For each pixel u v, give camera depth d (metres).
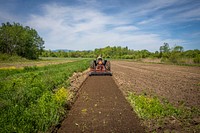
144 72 22.78
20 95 7.75
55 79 12.61
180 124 6.08
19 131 5.06
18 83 10.20
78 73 21.52
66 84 12.52
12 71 19.98
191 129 5.72
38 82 10.45
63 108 7.37
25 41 65.81
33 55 70.81
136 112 7.17
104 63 19.94
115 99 9.18
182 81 15.00
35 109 6.61
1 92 8.39
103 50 117.94
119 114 7.07
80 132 5.63
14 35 63.62
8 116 5.81
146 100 8.20
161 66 34.38
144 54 78.44
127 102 8.62
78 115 7.02
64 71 18.69
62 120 6.54
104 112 7.30
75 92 10.68
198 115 6.81
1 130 5.00
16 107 6.49
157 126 5.93
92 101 8.85
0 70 20.97
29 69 22.84
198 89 11.48
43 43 75.88
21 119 5.74
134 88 11.74
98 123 6.26
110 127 5.95
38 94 8.73
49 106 6.79
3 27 63.84
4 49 63.97
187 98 9.19
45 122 5.80
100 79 16.31
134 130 5.73
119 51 117.12
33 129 5.48
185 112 7.07
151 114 6.79
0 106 6.52
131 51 121.06
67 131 5.71
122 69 27.48
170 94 10.05
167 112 6.96
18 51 66.00
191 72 22.75
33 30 72.38
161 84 13.39
